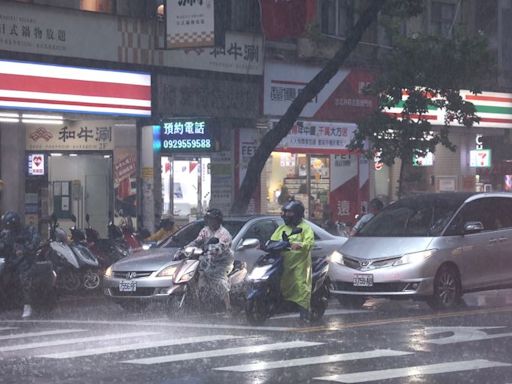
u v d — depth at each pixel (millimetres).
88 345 16609
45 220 31438
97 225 34688
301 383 12805
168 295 21062
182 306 20875
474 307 22781
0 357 15359
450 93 36406
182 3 31250
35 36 30766
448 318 20266
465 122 36781
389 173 45312
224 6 31953
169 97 34594
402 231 22781
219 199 36781
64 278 26234
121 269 22062
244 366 14172
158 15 34188
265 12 35812
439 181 47625
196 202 36219
